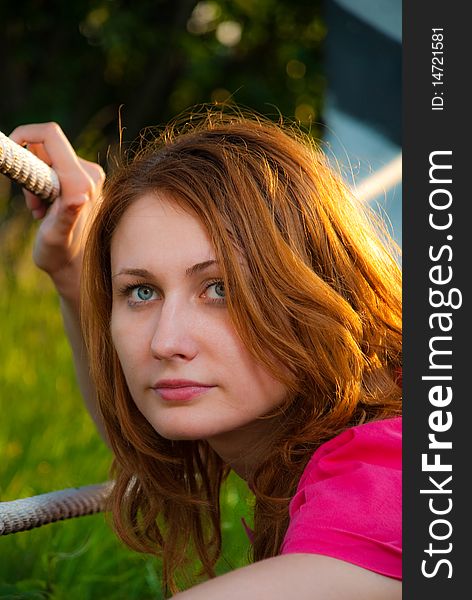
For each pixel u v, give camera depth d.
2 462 3.84
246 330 1.77
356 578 1.50
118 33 9.73
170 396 1.78
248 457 2.00
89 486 2.36
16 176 2.14
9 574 3.12
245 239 1.83
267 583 1.48
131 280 1.85
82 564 3.16
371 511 1.57
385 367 2.05
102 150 9.05
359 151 4.50
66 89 10.20
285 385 1.82
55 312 5.18
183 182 1.84
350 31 4.51
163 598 2.68
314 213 1.96
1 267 5.56
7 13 10.09
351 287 1.99
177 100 10.79
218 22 10.53
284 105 10.75
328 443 1.75
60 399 4.44
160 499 2.30
